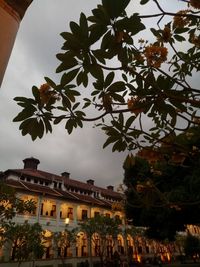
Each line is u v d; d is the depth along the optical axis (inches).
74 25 61.7
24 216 1004.6
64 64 66.4
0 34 42.6
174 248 1824.6
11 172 1106.1
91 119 81.5
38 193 1086.4
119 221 1160.8
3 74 42.3
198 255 1517.0
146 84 82.3
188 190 484.4
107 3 58.7
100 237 1168.8
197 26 114.7
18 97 75.4
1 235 670.5
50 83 74.7
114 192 1760.6
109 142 99.9
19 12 47.7
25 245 740.0
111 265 1131.9
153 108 84.4
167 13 74.1
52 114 78.2
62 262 1038.4
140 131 96.3
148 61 86.4
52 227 1093.8
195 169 451.5
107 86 76.1
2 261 844.6
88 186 1587.1
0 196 455.5
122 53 67.6
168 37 97.0
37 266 957.8
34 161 1395.2
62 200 1189.7
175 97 76.4
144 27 63.0
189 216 531.2
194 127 123.3
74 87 77.4
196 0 77.3
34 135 76.8
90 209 1314.0
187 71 113.3
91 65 67.2
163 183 534.6
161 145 110.3
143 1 73.2
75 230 1121.4
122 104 81.6
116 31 62.4
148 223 611.5
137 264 1285.7
